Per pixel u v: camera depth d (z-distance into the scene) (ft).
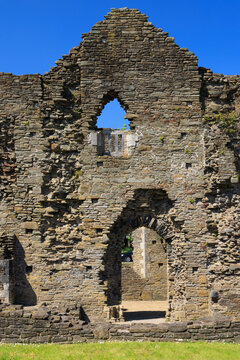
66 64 60.44
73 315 52.13
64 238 58.03
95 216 58.13
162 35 60.85
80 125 59.88
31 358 38.17
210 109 60.49
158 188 58.75
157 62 60.44
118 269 60.08
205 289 56.85
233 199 58.39
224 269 56.34
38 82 60.08
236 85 61.21
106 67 60.18
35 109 59.77
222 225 57.52
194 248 57.77
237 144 59.31
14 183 58.85
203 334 45.70
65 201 58.59
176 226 58.95
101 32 60.75
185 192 58.80
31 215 58.13
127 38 60.70
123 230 59.98
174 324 45.96
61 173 59.16
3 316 45.80
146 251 85.71
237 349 42.50
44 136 59.52
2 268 55.26
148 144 59.36
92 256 57.31
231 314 55.01
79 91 60.59
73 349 41.81
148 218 59.93
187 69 60.34
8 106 59.82
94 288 56.70
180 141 59.52
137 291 84.17
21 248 57.57
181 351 41.29
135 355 39.99
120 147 60.75
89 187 58.65
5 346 42.80
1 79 60.18
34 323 45.44
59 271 57.21
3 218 58.13
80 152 59.36
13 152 59.31
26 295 56.54
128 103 59.67
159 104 59.88
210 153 59.21
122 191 58.65
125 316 63.72
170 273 59.06
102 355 39.83
